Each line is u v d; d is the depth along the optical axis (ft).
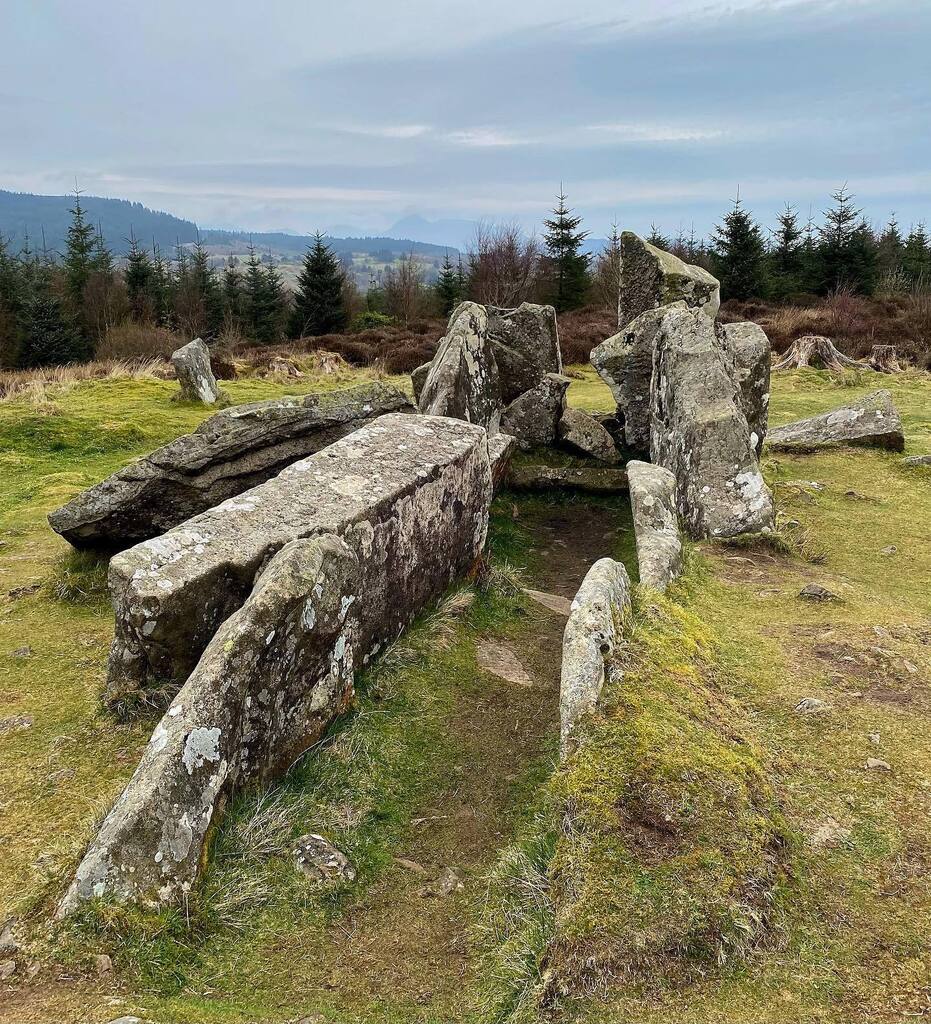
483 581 21.42
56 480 34.68
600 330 83.05
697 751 11.51
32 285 128.98
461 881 11.40
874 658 16.03
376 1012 9.30
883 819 11.44
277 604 12.55
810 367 63.77
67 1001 9.00
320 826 12.09
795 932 9.53
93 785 13.30
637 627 14.85
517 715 15.70
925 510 28.53
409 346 90.12
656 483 22.67
